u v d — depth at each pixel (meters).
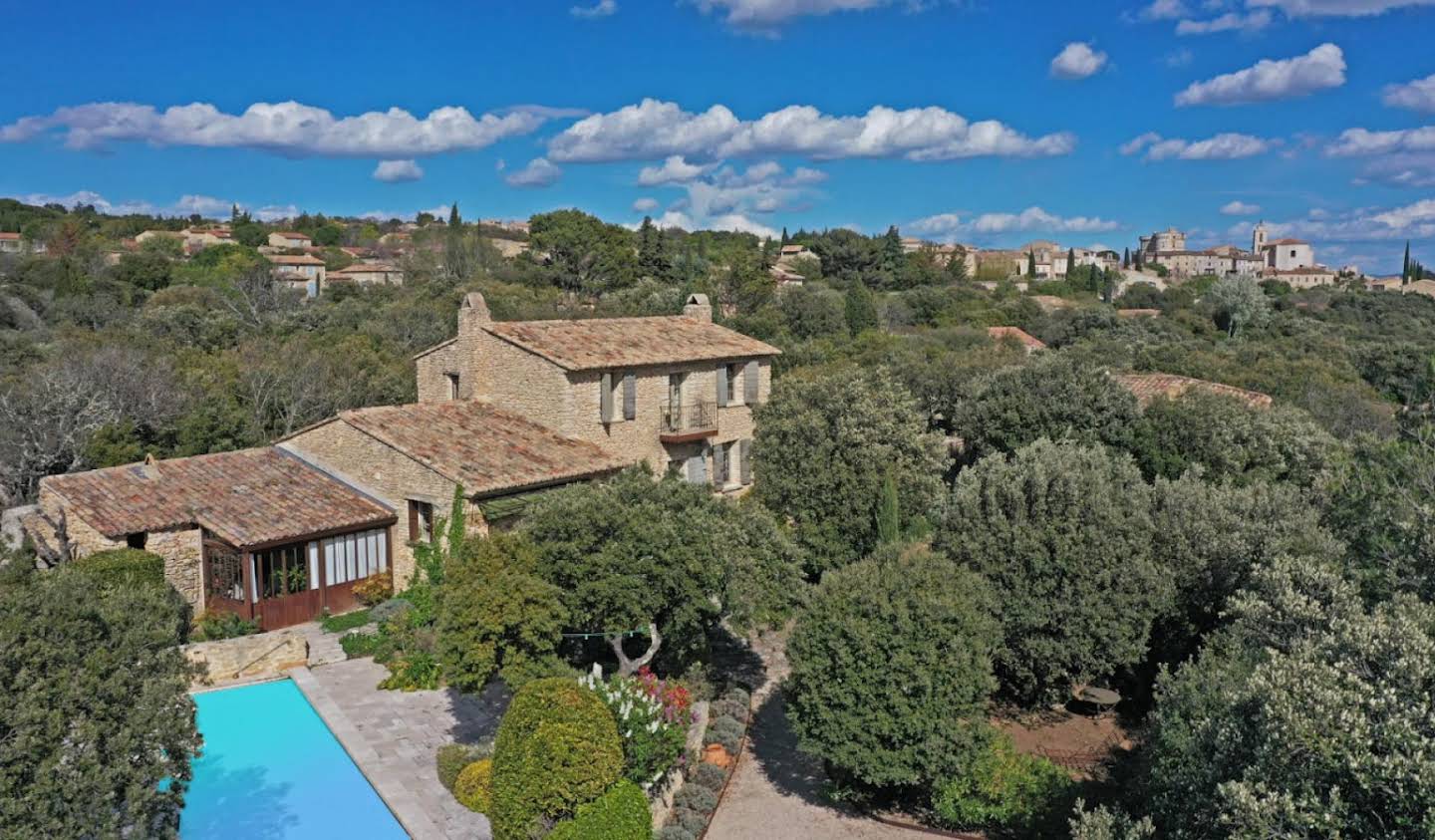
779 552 24.30
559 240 99.94
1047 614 23.20
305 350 50.94
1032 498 24.36
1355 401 51.66
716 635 30.12
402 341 64.31
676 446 35.25
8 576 15.80
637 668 22.27
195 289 80.56
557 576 21.19
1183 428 38.75
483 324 33.75
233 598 27.53
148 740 13.41
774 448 33.41
